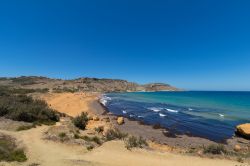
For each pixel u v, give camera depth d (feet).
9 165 38.75
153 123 114.42
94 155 48.19
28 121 77.20
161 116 137.69
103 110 160.86
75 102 191.93
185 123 115.34
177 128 103.30
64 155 46.96
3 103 89.61
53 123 81.35
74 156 46.75
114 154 49.29
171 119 127.34
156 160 47.16
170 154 52.75
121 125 107.04
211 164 46.55
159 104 220.23
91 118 109.29
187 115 142.72
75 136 61.52
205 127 105.70
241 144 78.23
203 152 59.21
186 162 47.19
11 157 42.42
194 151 62.13
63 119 93.61
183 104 223.51
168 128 102.99
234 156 55.26
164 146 71.20
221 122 118.32
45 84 496.23
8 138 53.98
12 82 496.64
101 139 66.03
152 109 174.19
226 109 177.99
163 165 44.21
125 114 145.07
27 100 111.45
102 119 113.80
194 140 82.99
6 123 69.26
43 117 82.43
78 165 40.70
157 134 91.15
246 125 88.33
